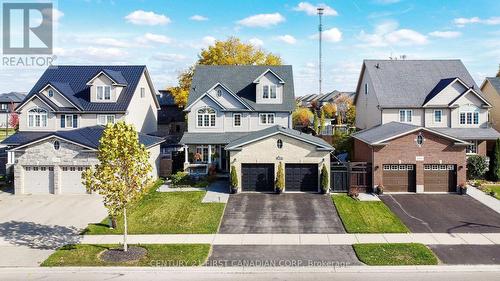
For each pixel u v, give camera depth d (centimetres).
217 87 4428
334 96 9875
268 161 3456
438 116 4444
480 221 2770
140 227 2681
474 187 3644
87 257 2209
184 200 3244
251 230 2636
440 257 2203
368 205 3111
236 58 6278
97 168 2239
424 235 2528
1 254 2262
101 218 2870
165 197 3331
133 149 2255
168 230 2630
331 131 6191
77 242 2433
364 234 2556
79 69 4906
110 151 2192
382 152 3441
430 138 3441
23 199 3350
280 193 3400
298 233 2581
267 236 2534
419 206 3098
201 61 6334
